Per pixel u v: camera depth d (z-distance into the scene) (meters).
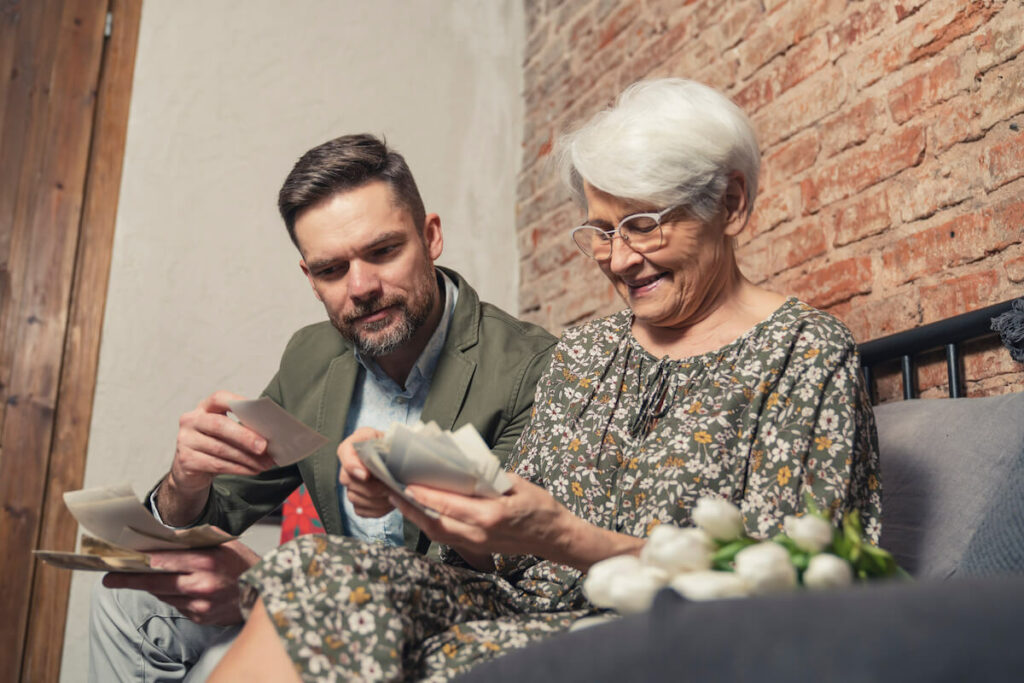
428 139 3.56
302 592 1.00
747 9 2.52
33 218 3.03
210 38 3.32
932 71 1.92
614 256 1.38
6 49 3.10
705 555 0.87
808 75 2.28
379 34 3.56
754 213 2.41
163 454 3.00
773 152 2.37
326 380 2.01
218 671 0.99
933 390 1.84
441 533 1.09
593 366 1.48
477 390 1.88
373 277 1.84
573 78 3.37
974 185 1.79
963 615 0.54
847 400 1.25
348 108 3.46
